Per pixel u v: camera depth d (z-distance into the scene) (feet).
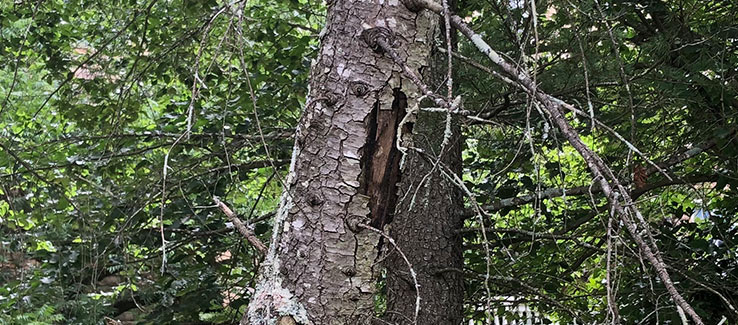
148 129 20.08
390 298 14.93
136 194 18.61
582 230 17.17
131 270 19.11
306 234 6.62
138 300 20.56
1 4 19.31
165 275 18.97
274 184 19.19
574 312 13.30
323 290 6.58
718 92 13.98
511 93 13.50
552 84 13.05
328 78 6.68
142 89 19.72
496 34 13.12
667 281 4.95
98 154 19.29
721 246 16.52
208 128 19.07
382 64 6.62
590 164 5.29
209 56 19.22
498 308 18.51
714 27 14.47
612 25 13.14
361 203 6.63
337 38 6.72
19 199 18.98
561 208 18.11
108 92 19.30
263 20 20.20
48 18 20.12
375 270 6.73
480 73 12.90
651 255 5.01
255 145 17.67
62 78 20.42
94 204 19.47
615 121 15.21
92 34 20.84
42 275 19.16
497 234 16.66
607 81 12.92
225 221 18.79
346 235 6.61
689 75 13.64
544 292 17.94
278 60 19.63
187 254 19.03
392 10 6.64
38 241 19.77
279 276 6.66
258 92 19.19
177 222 18.40
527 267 17.98
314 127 6.65
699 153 16.33
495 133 16.97
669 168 15.78
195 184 18.06
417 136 13.30
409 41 6.66
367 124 6.62
